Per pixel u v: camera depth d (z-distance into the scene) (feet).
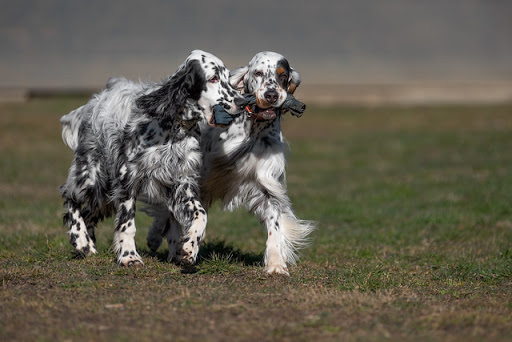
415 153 104.53
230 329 23.47
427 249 42.34
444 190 67.92
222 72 32.01
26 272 31.40
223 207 35.99
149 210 36.70
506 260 37.32
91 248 36.14
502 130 131.03
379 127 138.10
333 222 54.39
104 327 23.65
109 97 35.24
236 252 39.19
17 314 24.89
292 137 123.95
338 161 98.32
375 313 25.52
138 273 31.27
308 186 75.31
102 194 35.70
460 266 34.94
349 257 39.47
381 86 245.45
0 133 114.52
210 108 31.99
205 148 34.71
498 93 223.30
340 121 145.48
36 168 85.76
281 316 24.94
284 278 31.37
